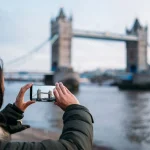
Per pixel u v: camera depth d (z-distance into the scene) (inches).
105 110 2549.2
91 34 6077.8
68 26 5880.9
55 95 82.0
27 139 948.6
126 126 1620.3
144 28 6648.6
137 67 6530.5
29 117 1953.7
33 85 87.4
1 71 76.1
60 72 5521.7
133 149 1003.9
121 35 6427.2
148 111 2486.5
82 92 5703.7
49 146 67.8
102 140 1151.6
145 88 6151.6
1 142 68.5
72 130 73.0
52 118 1940.2
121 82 6756.9
